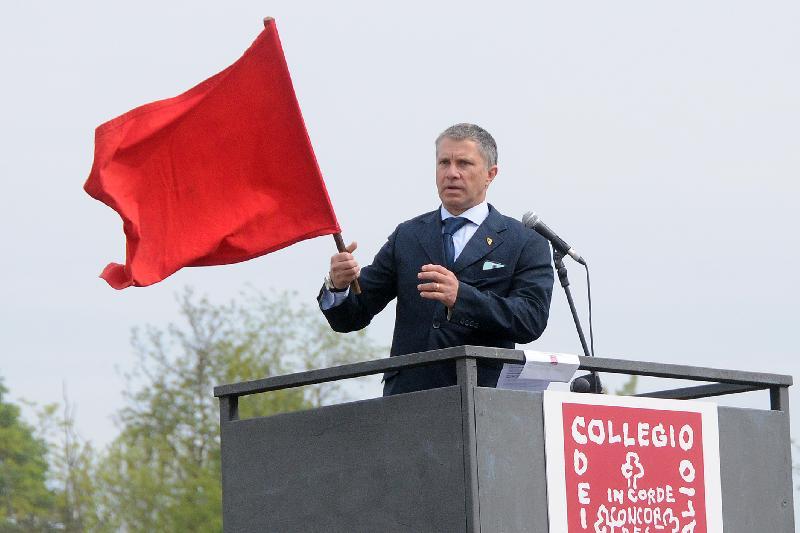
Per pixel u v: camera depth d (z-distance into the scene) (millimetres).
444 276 12219
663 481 12055
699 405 12445
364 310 13602
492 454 10953
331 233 13133
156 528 50531
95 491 52125
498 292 13141
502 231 13312
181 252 13047
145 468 51500
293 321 54250
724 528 12508
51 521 56156
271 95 13164
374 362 11398
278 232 13180
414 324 13172
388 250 13594
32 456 64125
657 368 12258
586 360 11750
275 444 11875
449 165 13367
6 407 67688
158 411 53375
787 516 13055
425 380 12914
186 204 13125
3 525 59219
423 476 11062
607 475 11648
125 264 13031
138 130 13016
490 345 13070
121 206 12898
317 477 11625
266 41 13180
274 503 11836
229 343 53469
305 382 11758
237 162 13211
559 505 11289
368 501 11328
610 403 11773
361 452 11414
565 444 11406
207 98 13164
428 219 13531
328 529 11523
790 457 13188
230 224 13141
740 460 12766
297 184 13188
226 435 12172
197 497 50719
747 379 12930
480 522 10797
